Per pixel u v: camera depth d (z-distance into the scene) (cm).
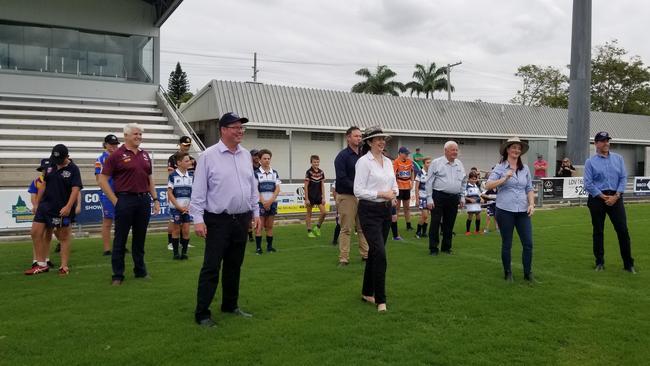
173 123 2219
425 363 435
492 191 1251
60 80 2217
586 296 643
